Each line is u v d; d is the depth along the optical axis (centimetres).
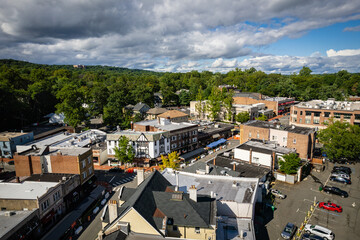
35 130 10800
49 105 14000
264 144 7394
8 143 8050
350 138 7162
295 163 6128
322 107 10881
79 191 5631
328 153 7488
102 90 13800
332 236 4056
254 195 4100
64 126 11925
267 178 6022
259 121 9275
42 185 4931
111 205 3138
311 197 5553
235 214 3922
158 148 7869
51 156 5753
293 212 4938
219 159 6656
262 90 19650
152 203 3412
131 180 6769
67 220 4762
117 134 7944
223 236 3422
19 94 11994
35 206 4275
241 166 6188
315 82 19800
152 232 3066
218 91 14688
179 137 8669
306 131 7469
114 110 12519
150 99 16825
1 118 10750
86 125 12562
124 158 7300
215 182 4672
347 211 4966
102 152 8050
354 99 16250
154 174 4119
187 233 3225
